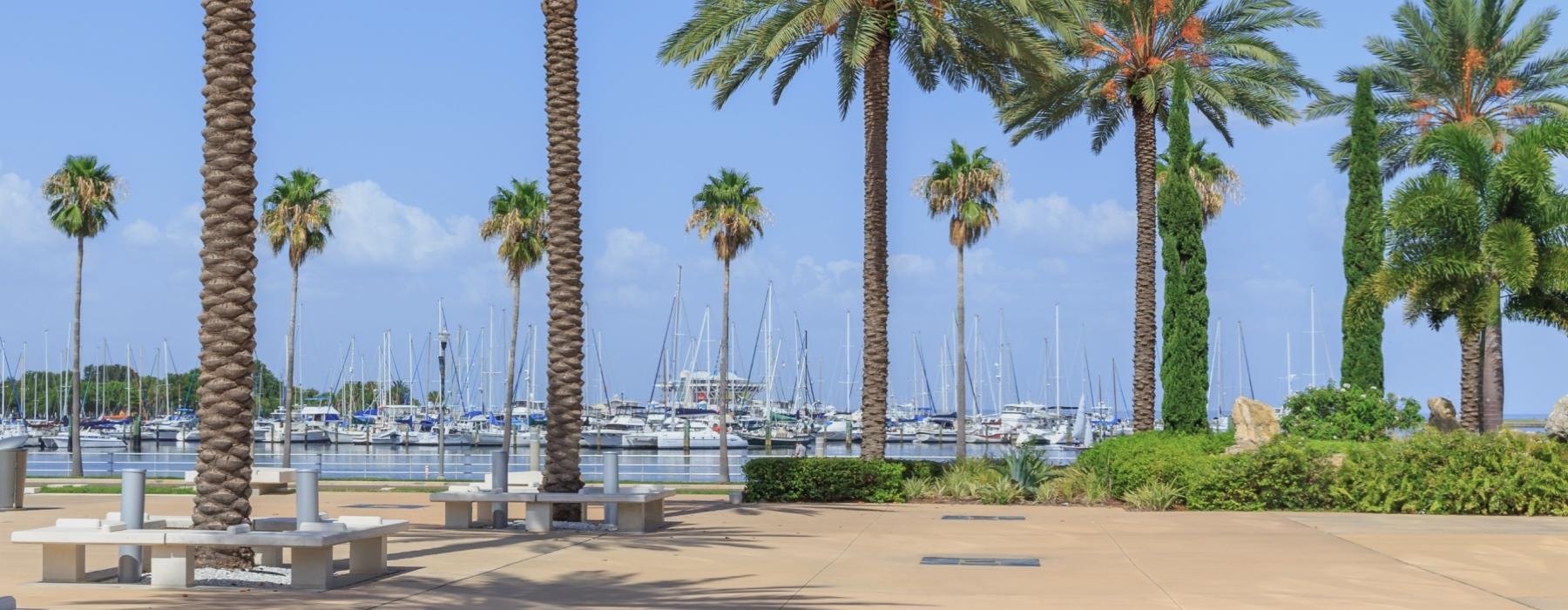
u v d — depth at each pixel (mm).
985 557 16938
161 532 13500
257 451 108562
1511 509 23812
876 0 29016
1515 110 45156
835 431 118375
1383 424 30250
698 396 139250
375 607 12086
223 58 15117
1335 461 25312
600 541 18266
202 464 14781
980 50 31703
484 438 107250
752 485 27719
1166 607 12422
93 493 29828
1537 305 31188
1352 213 33469
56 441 109250
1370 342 32781
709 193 59594
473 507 22484
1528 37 44094
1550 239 28766
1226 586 14047
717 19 28516
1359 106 33781
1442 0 44344
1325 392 31156
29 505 25500
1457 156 29297
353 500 27438
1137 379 37469
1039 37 29641
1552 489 23484
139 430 106875
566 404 21203
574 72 21828
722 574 14844
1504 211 28938
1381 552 17375
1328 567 15742
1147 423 37125
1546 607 12539
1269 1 37281
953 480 28016
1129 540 19203
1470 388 33625
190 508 24703
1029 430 106562
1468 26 44156
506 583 13930
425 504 26250
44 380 159500
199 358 14969
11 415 144250
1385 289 29500
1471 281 29141
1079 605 12523
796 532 20281
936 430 121562
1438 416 35312
